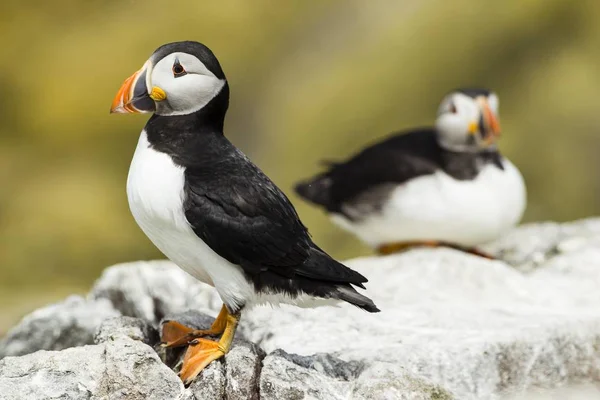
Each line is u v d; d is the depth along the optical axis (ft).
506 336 27.58
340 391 23.65
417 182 40.16
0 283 67.72
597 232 43.37
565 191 66.69
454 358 26.43
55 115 76.38
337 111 73.10
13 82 77.05
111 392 22.97
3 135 76.13
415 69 72.64
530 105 69.36
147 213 23.04
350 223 42.63
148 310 33.40
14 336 33.01
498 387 26.89
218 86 23.72
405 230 40.86
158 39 78.84
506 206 40.47
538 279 34.78
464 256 35.35
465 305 31.35
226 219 22.72
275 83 77.56
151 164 23.13
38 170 74.84
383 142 43.21
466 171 40.16
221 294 23.79
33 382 22.76
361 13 77.71
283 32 79.25
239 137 76.59
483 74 71.41
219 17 79.20
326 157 72.02
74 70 77.71
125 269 35.04
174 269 34.86
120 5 80.74
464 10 73.41
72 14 80.23
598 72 69.67
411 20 75.00
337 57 76.74
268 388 23.54
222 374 23.66
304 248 23.41
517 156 67.82
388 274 34.17
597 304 32.24
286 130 74.43
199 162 23.24
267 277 23.41
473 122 39.93
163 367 23.34
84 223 71.20
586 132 67.82
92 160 75.51
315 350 26.76
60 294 64.54
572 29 71.10
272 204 23.35
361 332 28.30
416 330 28.50
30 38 78.84
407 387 23.39
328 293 23.45
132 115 76.79
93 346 23.86
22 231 70.69
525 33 71.46
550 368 27.71
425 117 71.56
